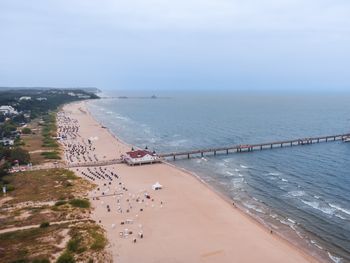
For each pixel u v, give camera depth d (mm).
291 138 190500
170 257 58031
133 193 91875
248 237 66312
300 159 138875
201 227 70625
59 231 65625
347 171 117438
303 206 83750
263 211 80938
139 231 68000
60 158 132750
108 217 74812
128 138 194500
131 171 116375
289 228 71188
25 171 112250
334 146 168250
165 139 190750
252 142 179500
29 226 68500
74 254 56875
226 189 98312
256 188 99062
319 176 111375
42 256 55531
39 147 152125
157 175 111312
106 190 93625
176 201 86125
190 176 110688
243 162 134500
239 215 77500
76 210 77250
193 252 60000
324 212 79500
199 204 84125
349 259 58531
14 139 168875
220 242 64062
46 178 103688
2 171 105500
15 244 60156
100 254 57562
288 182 104938
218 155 148625
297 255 59594
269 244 63531
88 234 64312
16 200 84250
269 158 141375
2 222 70312
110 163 126500
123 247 61000
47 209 77688
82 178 105062
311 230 70125
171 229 69438
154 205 83000
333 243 64375
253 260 57656
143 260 56688
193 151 144125
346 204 84688
